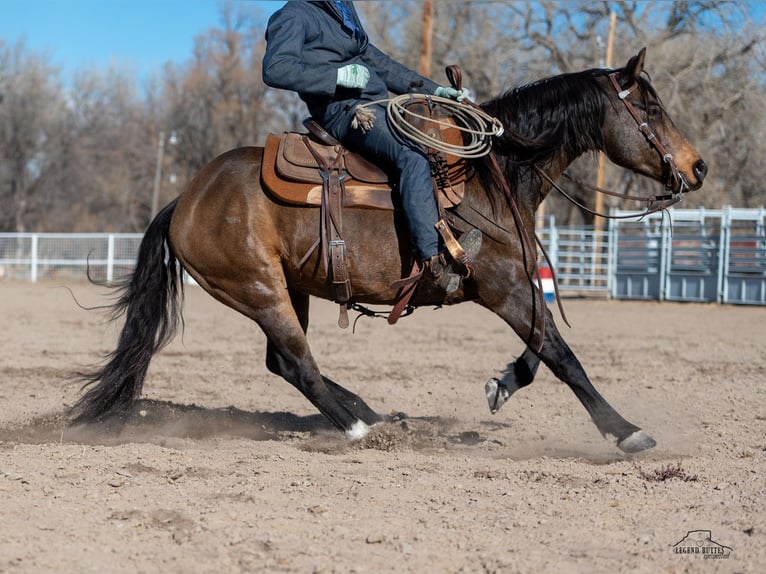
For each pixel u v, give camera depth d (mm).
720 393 9156
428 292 6090
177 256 6406
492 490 4977
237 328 16266
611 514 4516
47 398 8523
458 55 35781
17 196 58812
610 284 26203
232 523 4312
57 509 4508
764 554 3924
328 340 14234
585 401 5926
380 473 5363
